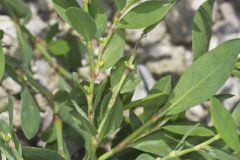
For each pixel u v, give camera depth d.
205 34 0.23
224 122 0.20
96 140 0.22
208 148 0.21
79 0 0.24
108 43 0.22
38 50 0.32
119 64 0.22
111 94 0.22
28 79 0.28
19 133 0.30
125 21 0.22
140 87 0.33
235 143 0.20
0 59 0.22
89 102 0.22
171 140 0.24
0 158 0.26
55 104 0.27
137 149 0.26
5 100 0.31
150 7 0.21
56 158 0.23
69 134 0.28
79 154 0.30
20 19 0.33
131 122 0.26
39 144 0.30
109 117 0.22
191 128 0.22
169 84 0.24
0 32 0.25
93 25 0.21
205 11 0.23
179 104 0.23
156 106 0.24
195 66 0.22
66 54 0.32
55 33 0.31
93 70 0.22
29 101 0.25
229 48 0.22
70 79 0.31
